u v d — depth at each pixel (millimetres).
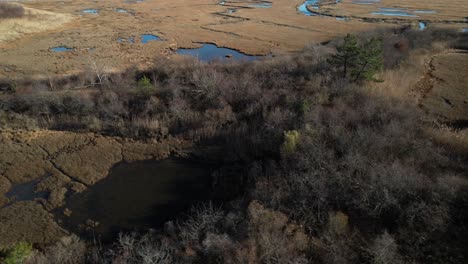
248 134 36938
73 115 41875
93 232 26359
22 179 32750
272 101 39906
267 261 20641
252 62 51938
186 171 33812
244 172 32219
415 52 54312
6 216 28094
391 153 28844
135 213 28281
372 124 33531
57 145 37875
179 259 22016
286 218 23875
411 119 33469
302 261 20438
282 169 29922
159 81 47500
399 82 43500
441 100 39625
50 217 28016
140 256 22656
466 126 34312
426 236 21391
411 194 23922
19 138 38812
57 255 23375
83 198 30203
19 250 22656
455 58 52906
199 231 24156
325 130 33281
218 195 29922
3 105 42375
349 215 23984
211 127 38594
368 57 40375
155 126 39344
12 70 57219
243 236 22750
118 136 39438
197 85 42719
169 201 29609
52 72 56219
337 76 43656
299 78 44781
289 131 31812
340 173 26578
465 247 20562
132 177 33062
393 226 22766
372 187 24516
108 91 44000
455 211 22578
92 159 35656
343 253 21219
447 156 28625
